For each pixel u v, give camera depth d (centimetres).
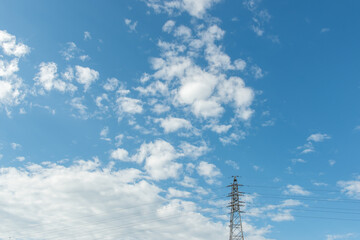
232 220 9962
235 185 10450
